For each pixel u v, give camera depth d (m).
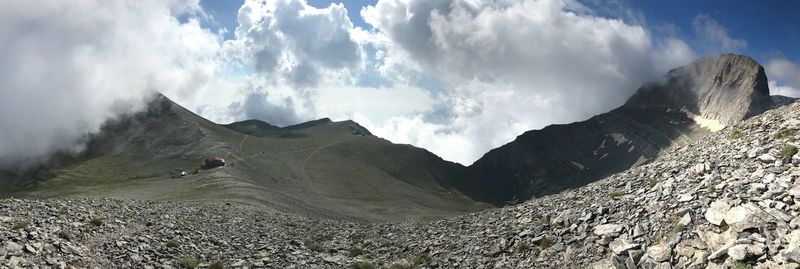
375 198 194.00
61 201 37.25
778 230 17.58
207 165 193.00
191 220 41.22
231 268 27.59
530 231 29.48
